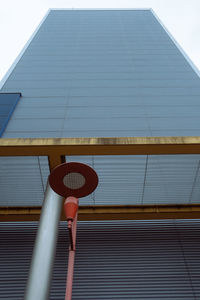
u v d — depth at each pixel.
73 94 13.02
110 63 15.85
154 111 11.84
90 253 7.73
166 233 8.35
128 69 15.23
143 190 7.80
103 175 7.66
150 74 14.72
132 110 11.91
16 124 11.05
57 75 14.63
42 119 11.33
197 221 8.73
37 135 10.52
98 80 14.20
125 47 17.80
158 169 7.53
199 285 7.01
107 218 8.00
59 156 6.68
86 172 4.36
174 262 7.54
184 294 6.82
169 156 7.54
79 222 8.67
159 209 7.97
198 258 7.64
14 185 7.66
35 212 7.83
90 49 17.59
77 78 14.38
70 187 4.50
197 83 13.80
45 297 4.57
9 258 7.61
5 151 6.60
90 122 11.16
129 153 6.64
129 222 8.70
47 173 7.57
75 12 24.39
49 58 16.39
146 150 6.61
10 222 8.67
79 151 6.61
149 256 7.69
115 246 7.94
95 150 6.59
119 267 7.40
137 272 7.29
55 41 18.61
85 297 6.72
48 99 12.66
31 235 8.26
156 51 17.19
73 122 11.16
